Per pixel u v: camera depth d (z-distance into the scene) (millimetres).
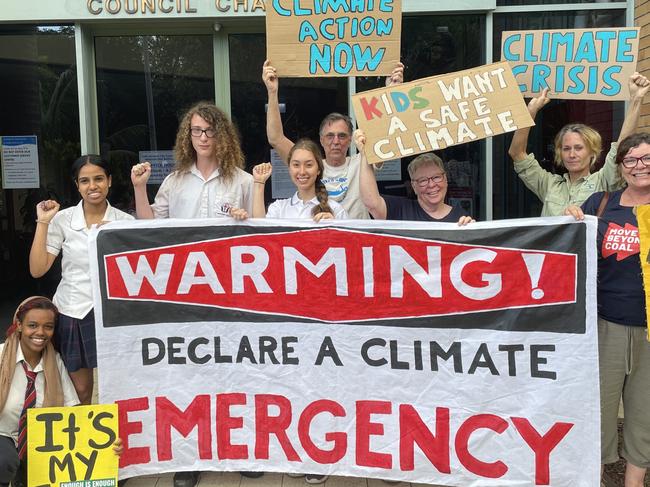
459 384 3137
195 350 3293
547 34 3738
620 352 3057
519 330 3072
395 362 3191
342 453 3244
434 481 3174
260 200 3523
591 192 3584
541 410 3055
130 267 3262
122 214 3555
